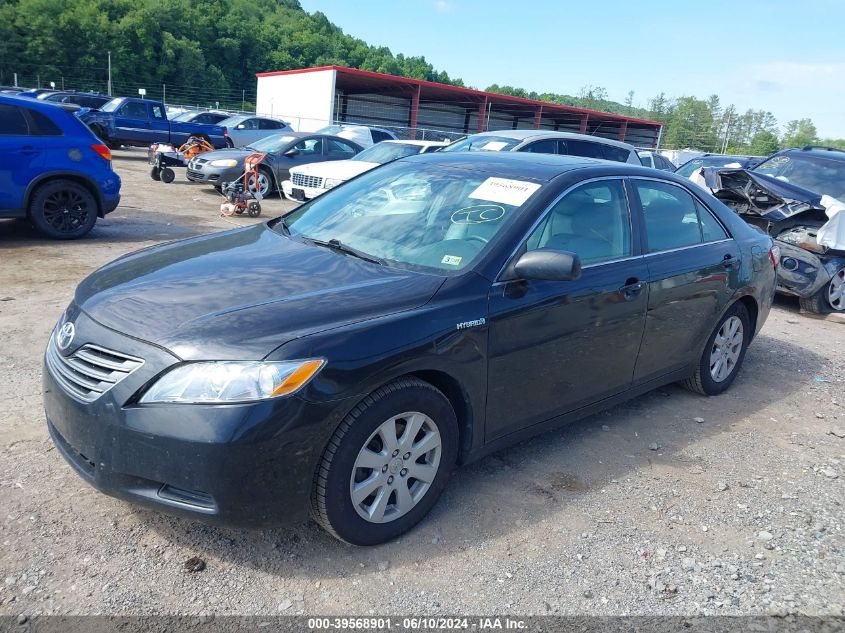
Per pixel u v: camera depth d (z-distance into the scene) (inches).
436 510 127.7
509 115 2046.0
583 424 172.7
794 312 328.8
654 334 163.9
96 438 103.3
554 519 128.1
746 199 329.4
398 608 101.8
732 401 198.2
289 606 100.4
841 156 369.7
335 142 594.9
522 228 134.3
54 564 104.9
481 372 124.1
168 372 99.7
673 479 147.5
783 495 144.4
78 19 2923.2
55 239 341.7
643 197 165.9
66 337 114.0
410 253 135.6
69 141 335.0
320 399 101.3
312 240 146.9
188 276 123.5
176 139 909.2
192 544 112.5
